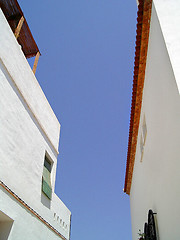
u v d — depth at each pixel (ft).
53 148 32.09
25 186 21.62
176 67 14.92
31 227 20.70
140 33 21.67
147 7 20.08
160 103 18.04
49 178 28.91
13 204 18.65
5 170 18.94
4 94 21.12
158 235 19.43
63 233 28.68
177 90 14.02
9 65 22.90
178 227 14.19
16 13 31.19
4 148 19.54
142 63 23.21
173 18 17.72
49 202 26.68
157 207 19.72
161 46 17.44
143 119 25.40
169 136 15.80
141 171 27.50
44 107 31.53
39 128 28.35
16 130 22.24
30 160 23.93
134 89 26.07
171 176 15.40
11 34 24.57
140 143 28.14
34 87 28.81
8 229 17.74
